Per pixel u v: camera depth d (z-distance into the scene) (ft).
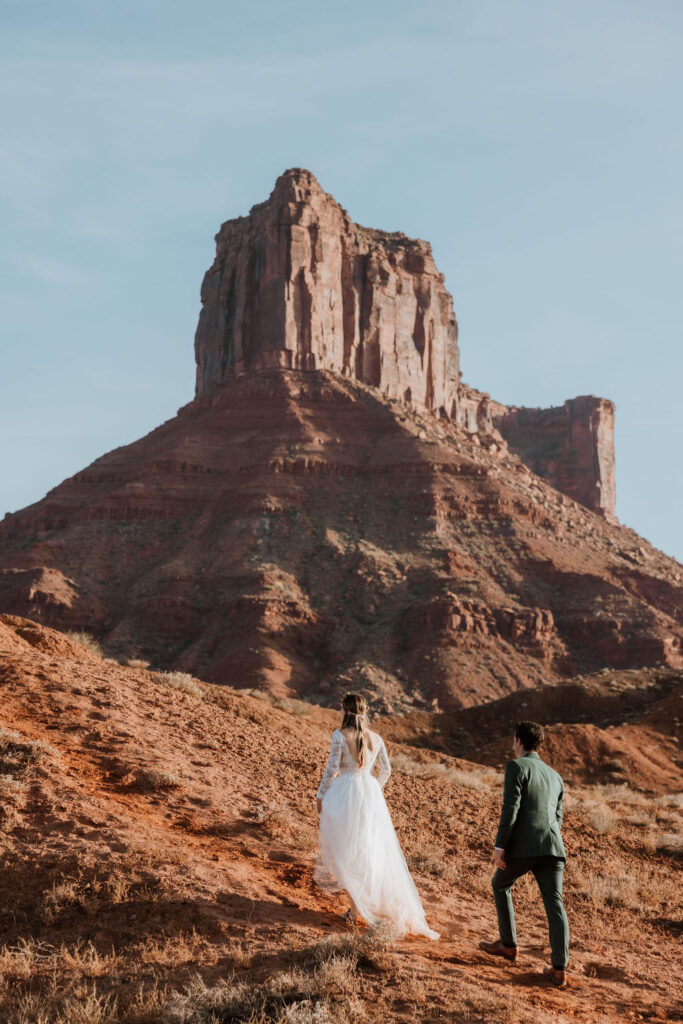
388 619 379.76
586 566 446.19
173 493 485.56
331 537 440.86
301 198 571.28
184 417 559.38
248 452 505.66
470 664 349.61
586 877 45.80
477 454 560.20
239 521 458.09
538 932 32.81
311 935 24.17
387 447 504.43
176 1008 18.94
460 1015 20.08
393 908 25.64
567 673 370.73
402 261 627.46
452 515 461.37
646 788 149.48
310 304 555.69
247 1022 18.83
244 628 374.84
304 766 47.93
